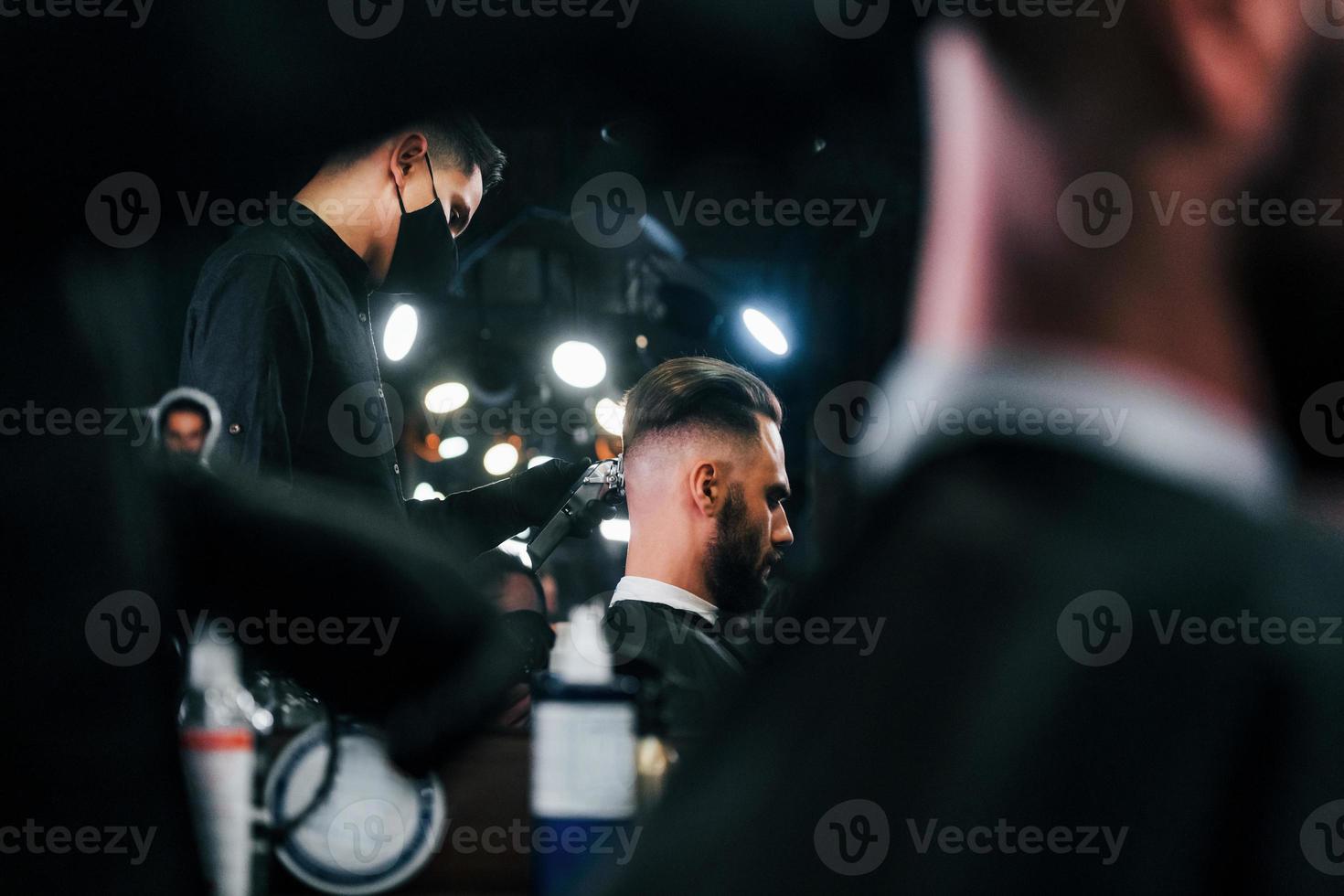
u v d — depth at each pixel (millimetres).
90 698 821
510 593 1686
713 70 2590
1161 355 335
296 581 983
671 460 1824
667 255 5137
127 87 710
